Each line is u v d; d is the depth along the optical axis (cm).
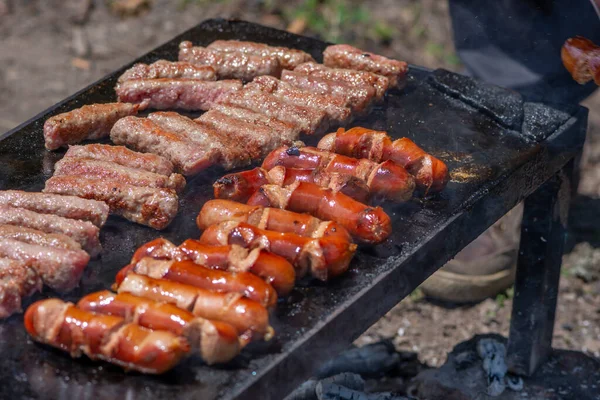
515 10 174
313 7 292
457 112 168
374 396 163
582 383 180
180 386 134
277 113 164
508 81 181
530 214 171
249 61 173
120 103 165
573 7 168
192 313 135
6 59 265
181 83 167
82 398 133
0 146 162
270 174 151
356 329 143
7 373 135
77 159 155
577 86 177
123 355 133
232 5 293
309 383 164
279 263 140
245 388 133
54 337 135
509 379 178
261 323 135
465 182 156
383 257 146
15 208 148
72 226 146
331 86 168
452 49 278
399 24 288
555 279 176
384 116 168
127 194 150
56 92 249
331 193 147
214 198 155
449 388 175
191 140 160
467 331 189
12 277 140
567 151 166
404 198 151
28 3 295
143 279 138
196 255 141
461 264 188
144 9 293
